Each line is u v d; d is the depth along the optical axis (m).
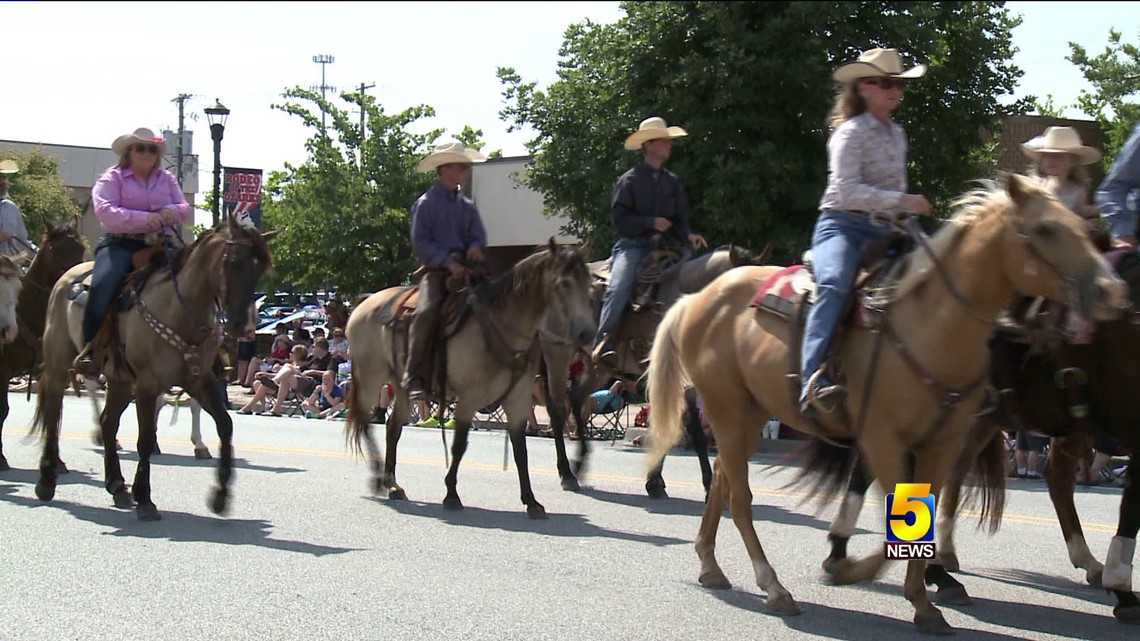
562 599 6.33
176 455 12.68
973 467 7.12
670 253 10.63
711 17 16.69
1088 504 10.59
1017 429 6.89
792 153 16.69
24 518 8.50
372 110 31.41
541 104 18.80
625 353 10.65
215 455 12.70
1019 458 12.61
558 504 9.80
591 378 11.20
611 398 16.39
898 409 5.57
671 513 9.39
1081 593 6.87
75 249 11.05
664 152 10.70
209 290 8.37
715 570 6.71
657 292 10.37
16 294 10.39
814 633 5.77
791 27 16.44
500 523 8.75
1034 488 11.73
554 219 30.19
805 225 16.95
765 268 6.68
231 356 9.12
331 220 30.25
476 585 6.61
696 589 6.66
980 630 5.93
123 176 9.15
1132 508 6.27
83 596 6.16
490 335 9.07
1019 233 5.13
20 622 5.64
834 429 6.06
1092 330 5.65
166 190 9.30
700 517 9.20
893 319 5.59
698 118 16.69
